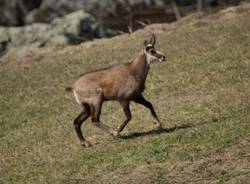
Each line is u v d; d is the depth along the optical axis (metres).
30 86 63.47
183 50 66.94
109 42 77.25
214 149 39.34
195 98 52.34
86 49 76.00
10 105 58.22
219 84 55.09
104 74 42.66
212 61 61.62
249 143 39.41
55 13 130.50
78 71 66.44
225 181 35.88
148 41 45.09
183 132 42.91
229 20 76.50
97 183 38.03
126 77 42.56
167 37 73.56
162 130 44.62
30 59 76.44
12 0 130.38
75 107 55.47
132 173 38.50
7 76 68.81
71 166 40.97
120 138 44.22
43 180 39.78
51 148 45.34
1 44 87.06
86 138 46.06
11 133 50.59
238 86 53.50
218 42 67.38
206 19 79.69
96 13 126.94
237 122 43.38
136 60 43.06
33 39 86.69
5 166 43.25
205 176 36.84
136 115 49.97
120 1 128.50
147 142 42.09
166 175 37.62
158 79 59.31
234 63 59.88
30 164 42.94
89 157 41.84
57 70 68.12
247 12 79.25
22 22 129.75
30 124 52.31
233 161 37.78
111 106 53.75
